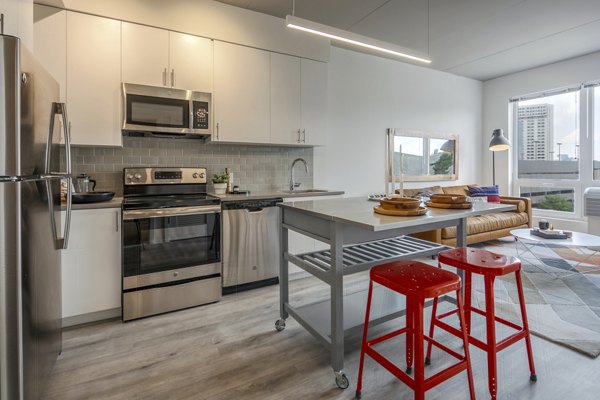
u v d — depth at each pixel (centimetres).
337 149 423
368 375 176
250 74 318
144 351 201
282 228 226
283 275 226
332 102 416
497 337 209
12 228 121
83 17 249
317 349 202
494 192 495
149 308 249
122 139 291
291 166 384
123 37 262
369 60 445
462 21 349
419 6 316
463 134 555
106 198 249
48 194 162
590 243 289
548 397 155
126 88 262
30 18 198
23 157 126
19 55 122
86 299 232
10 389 122
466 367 146
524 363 182
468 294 200
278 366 185
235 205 291
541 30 375
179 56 284
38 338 146
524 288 289
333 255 170
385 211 171
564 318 233
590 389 160
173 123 281
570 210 493
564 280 308
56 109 168
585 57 457
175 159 321
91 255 232
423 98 502
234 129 311
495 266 154
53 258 171
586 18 346
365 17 338
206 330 227
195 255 268
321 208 197
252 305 270
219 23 300
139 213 243
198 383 170
